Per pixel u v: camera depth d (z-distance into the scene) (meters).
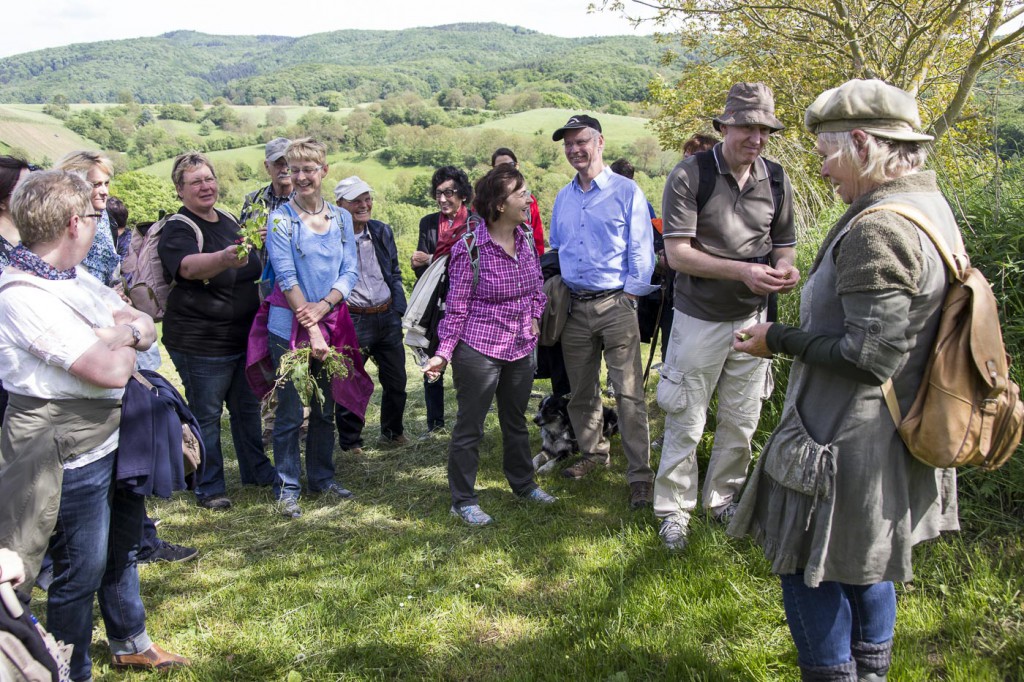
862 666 2.26
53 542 2.59
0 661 1.73
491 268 4.08
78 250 2.49
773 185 3.60
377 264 5.48
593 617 3.12
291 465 4.55
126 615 2.94
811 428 2.13
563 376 5.03
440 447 5.64
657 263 4.75
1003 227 3.73
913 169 2.10
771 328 2.26
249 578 3.75
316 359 4.49
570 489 4.61
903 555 2.08
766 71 10.94
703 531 3.66
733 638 2.92
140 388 2.72
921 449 1.99
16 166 3.12
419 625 3.22
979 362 1.93
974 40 8.52
